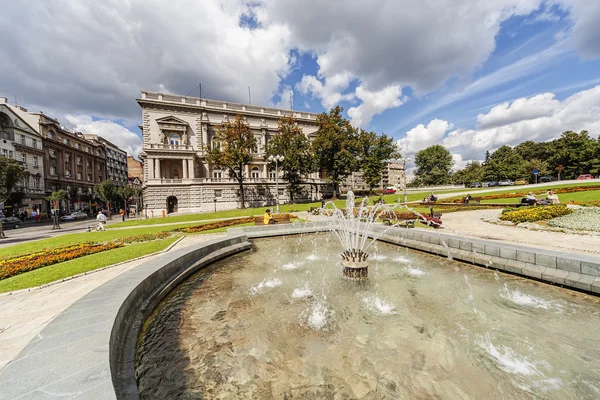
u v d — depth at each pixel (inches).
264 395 123.0
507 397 118.6
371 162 1640.0
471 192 1387.8
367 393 122.4
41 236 796.0
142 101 1439.5
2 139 1472.7
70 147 2059.5
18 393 84.5
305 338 172.2
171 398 122.3
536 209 597.9
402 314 204.1
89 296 175.5
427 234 390.0
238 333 179.9
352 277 285.1
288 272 318.7
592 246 336.8
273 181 1561.3
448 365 142.6
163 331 183.0
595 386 125.0
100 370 98.0
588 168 1846.7
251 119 1727.4
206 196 1403.8
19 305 214.7
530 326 182.2
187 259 311.0
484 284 262.5
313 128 1899.6
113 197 1994.3
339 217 574.9
